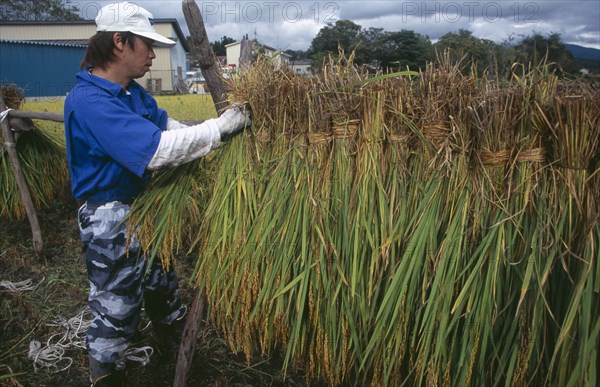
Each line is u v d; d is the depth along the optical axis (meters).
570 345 1.53
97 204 2.18
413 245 1.74
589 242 1.54
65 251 4.57
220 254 2.06
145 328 3.12
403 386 1.93
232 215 2.05
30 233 4.98
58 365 2.87
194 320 2.26
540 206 1.62
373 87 1.83
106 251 2.16
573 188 1.55
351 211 1.85
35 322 3.28
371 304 1.85
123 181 2.15
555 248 1.57
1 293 3.59
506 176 1.67
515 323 1.63
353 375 2.18
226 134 2.05
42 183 5.22
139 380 2.65
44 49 20.16
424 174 1.79
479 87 1.78
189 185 2.17
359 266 1.83
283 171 1.98
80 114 1.97
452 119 1.70
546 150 1.64
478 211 1.69
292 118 1.98
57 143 5.45
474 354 1.66
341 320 1.86
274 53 2.13
